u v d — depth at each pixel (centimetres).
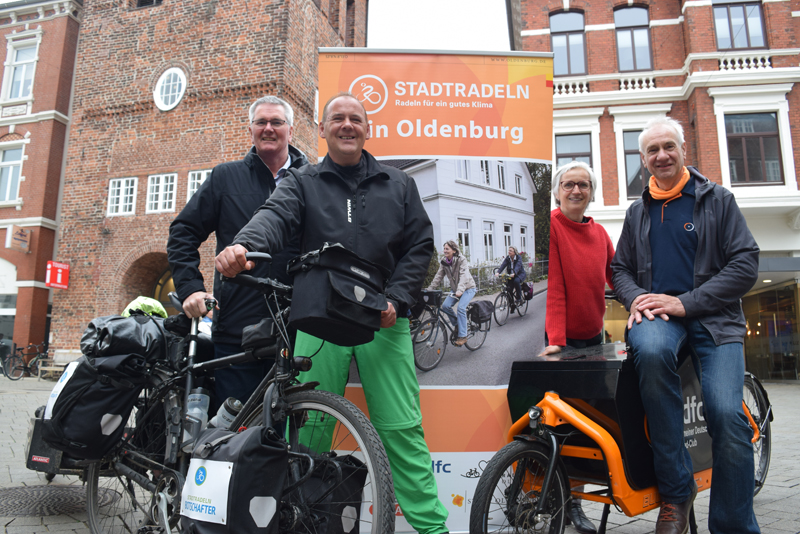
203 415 230
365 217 222
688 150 1404
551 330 287
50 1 1767
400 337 228
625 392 227
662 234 261
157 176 1377
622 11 1491
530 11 1507
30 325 1644
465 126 286
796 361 1398
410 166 282
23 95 1789
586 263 296
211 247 1208
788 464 442
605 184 1415
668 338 228
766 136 1353
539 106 292
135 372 236
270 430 170
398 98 285
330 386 231
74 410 230
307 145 1395
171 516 218
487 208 285
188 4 1396
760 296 1534
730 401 221
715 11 1412
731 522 219
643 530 291
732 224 246
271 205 210
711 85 1361
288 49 1320
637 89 1436
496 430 268
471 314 278
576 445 242
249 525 157
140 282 1416
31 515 315
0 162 1762
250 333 205
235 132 1320
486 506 200
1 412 759
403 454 222
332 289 171
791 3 1395
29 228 1695
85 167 1438
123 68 1438
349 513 183
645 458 231
